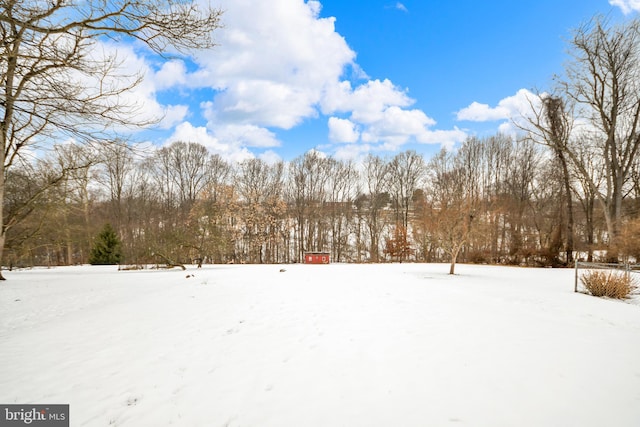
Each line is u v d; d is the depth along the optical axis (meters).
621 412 2.86
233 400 3.44
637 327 5.65
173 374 4.16
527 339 4.86
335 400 3.30
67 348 5.31
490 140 37.84
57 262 36.03
